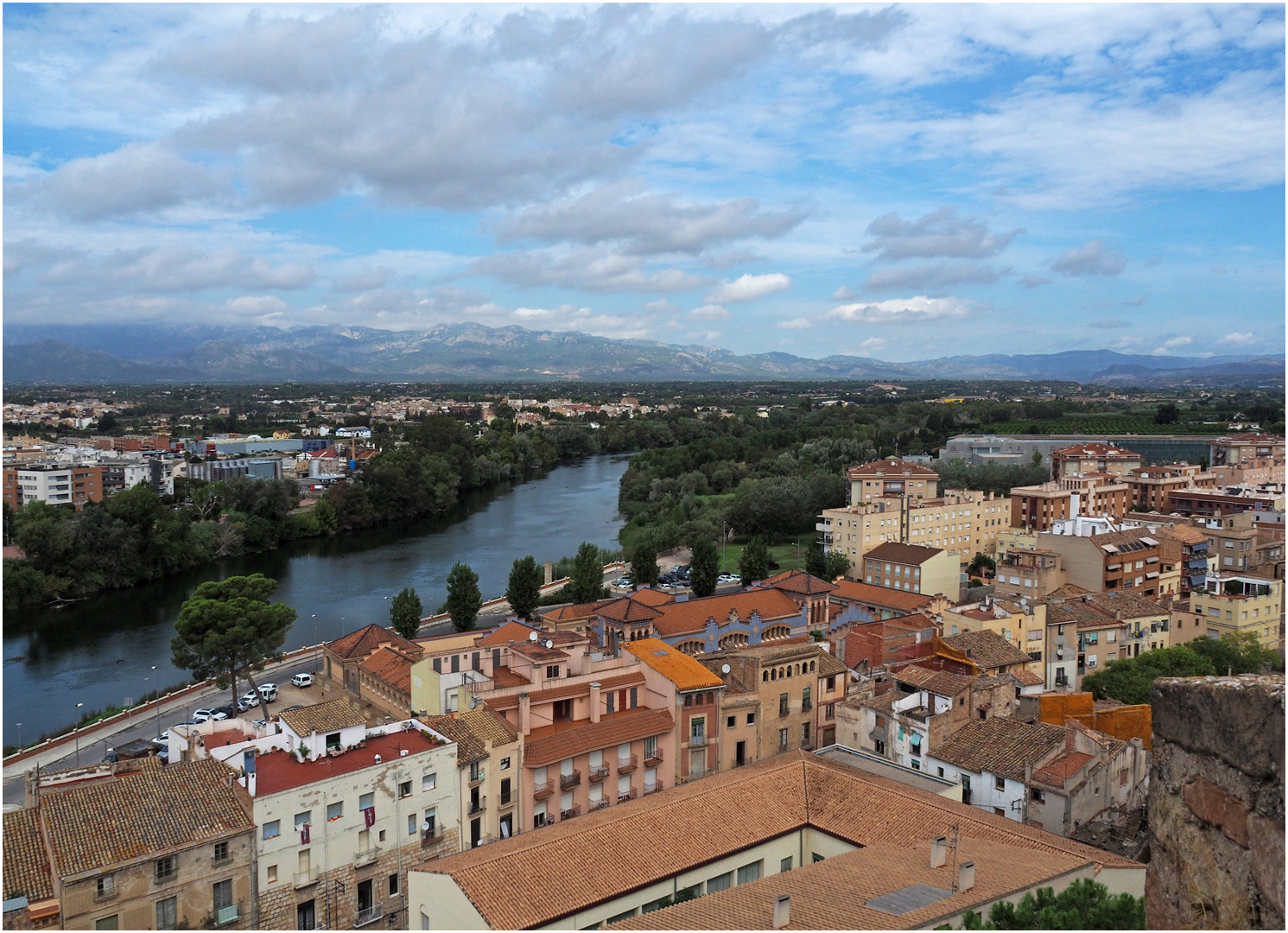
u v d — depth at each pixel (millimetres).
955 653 104625
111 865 62906
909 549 197250
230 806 69688
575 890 60062
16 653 168250
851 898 50312
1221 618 141375
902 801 69812
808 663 101125
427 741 81500
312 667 156750
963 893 49594
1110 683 110812
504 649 98000
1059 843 61188
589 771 86875
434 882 61344
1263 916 18922
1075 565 164625
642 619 135875
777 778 75812
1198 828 20594
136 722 130125
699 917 49812
